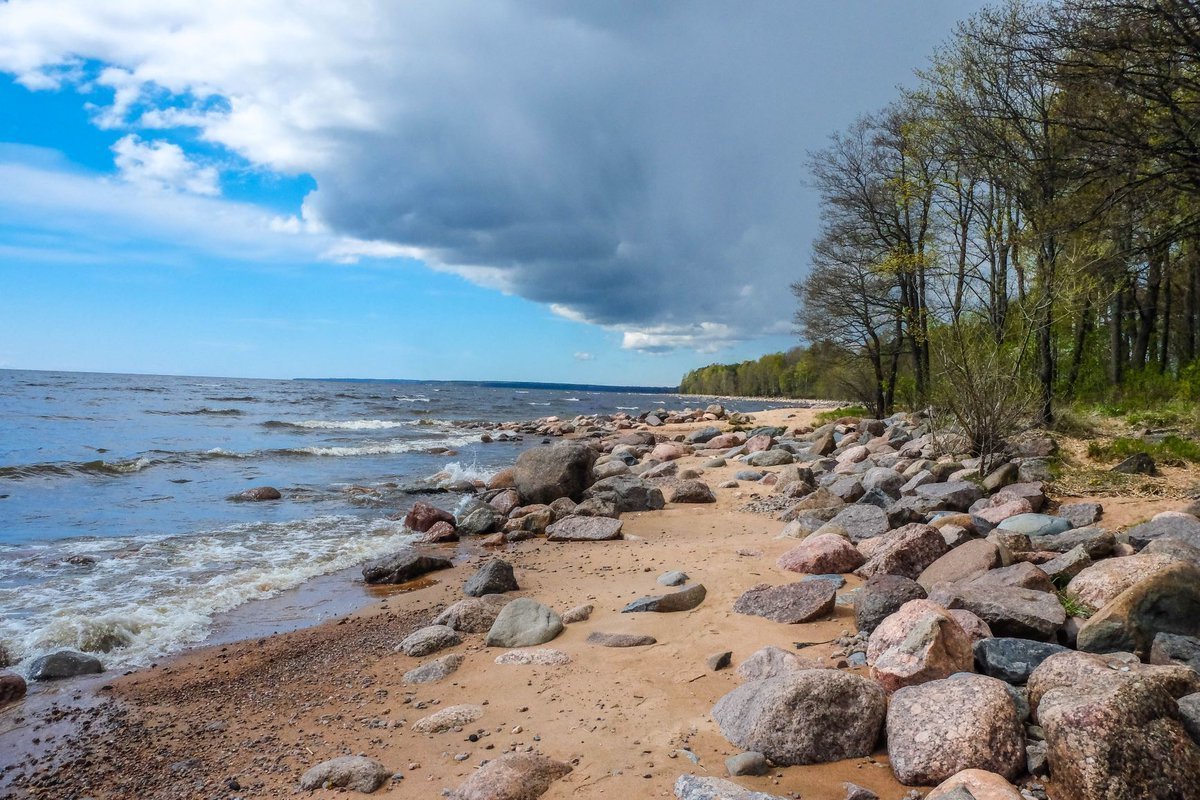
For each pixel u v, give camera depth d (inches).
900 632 182.7
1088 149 435.2
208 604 314.3
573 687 199.6
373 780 155.7
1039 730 145.5
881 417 1095.0
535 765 152.0
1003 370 471.5
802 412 1737.2
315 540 442.9
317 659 249.3
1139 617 174.1
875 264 942.4
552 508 519.2
